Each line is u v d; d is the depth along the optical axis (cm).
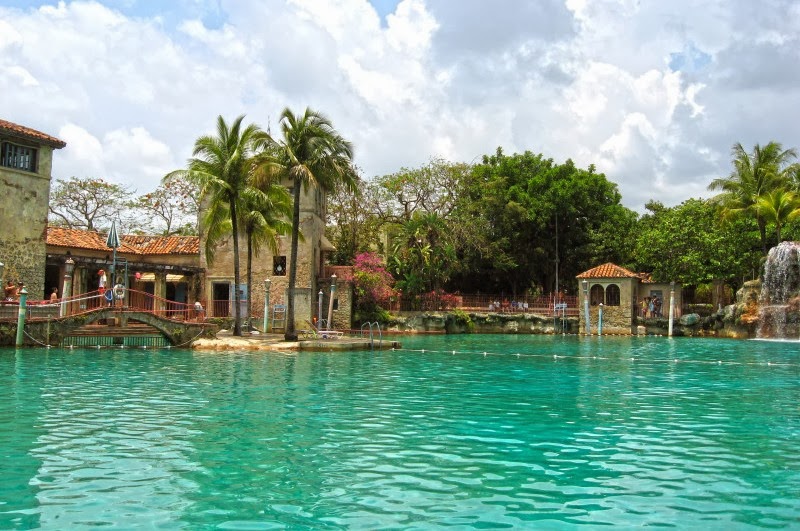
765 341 3941
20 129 3200
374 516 637
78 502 671
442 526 611
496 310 5353
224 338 3056
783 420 1162
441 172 5847
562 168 6047
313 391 1494
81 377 1711
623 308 4847
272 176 3091
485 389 1577
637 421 1146
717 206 4888
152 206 5588
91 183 5369
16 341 2564
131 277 4341
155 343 2894
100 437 972
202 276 4375
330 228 5809
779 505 678
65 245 3903
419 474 785
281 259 4338
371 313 4838
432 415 1191
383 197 5822
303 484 741
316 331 3562
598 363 2352
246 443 941
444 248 5234
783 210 4519
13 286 2959
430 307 5241
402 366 2159
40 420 1104
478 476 779
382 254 5819
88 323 2736
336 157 3142
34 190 3281
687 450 919
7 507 654
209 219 3222
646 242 5122
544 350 3070
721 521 630
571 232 5984
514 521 626
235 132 3192
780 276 4297
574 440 982
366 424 1095
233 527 604
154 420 1111
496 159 6488
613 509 663
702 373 2003
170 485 733
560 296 5553
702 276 4775
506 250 5912
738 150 4912
